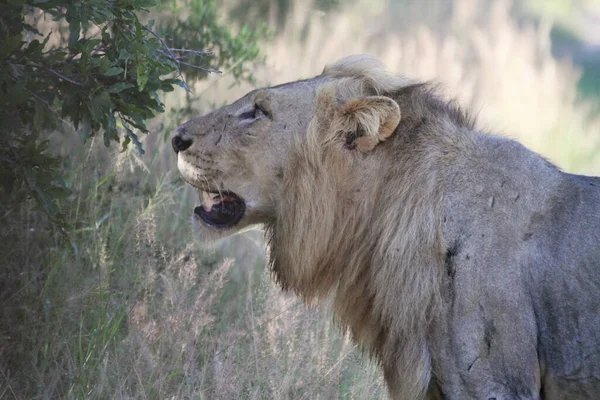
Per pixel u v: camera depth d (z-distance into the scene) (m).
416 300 8.08
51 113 9.21
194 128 8.86
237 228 8.98
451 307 7.96
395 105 8.26
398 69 23.45
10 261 10.58
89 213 11.35
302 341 10.60
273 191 8.77
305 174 8.59
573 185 8.20
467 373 7.90
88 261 11.03
